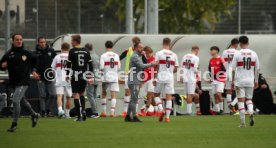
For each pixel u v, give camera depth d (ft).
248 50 171.42
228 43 239.30
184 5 408.67
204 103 225.97
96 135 154.61
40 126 175.73
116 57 212.02
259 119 197.88
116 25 361.92
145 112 217.15
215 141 143.64
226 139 147.02
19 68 158.61
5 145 137.28
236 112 220.64
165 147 134.21
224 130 165.17
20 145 137.39
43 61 211.00
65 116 208.74
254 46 240.94
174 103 223.92
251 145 136.87
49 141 143.74
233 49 221.05
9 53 158.71
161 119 188.85
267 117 205.98
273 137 150.61
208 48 239.30
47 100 213.25
